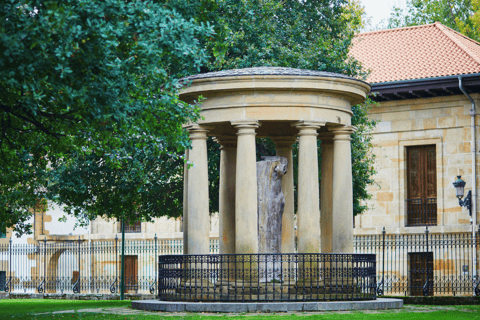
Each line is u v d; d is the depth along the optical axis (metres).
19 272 40.09
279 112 17.41
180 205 25.88
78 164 25.02
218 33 17.03
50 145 17.44
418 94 31.14
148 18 13.23
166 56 15.93
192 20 13.95
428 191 31.61
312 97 17.56
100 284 39.00
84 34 12.16
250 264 16.22
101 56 12.81
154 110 15.52
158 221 38.81
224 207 20.09
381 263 31.50
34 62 12.16
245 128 17.39
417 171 31.94
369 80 31.41
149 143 16.70
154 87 15.02
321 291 17.55
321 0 29.83
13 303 25.09
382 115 32.38
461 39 33.97
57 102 13.77
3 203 23.05
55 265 39.94
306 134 17.53
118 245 39.06
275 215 18.17
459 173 30.55
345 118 18.41
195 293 16.92
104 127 14.71
